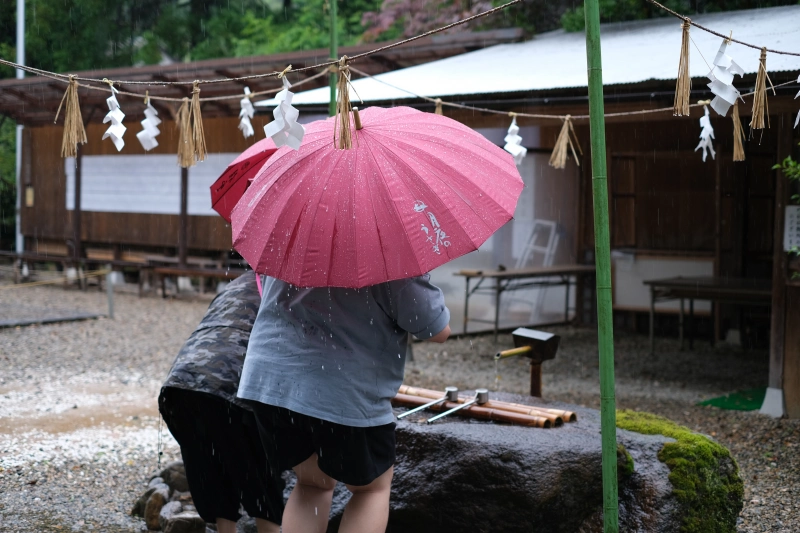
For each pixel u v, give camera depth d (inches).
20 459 210.5
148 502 169.6
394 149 104.2
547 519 134.0
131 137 624.1
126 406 277.4
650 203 427.2
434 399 163.0
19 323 437.4
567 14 536.7
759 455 225.8
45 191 687.7
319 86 496.1
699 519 138.9
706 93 254.5
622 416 161.5
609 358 111.2
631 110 286.7
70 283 625.0
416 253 98.0
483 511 135.6
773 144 396.8
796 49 262.2
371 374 106.9
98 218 651.5
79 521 170.6
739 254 401.1
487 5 641.0
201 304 547.5
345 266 98.6
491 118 323.6
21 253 660.7
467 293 397.1
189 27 871.1
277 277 100.9
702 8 521.0
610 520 112.5
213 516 133.0
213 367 123.8
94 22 860.6
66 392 296.4
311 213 100.2
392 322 108.9
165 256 612.7
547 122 312.7
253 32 832.3
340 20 778.2
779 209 264.2
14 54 850.1
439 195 100.3
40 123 678.5
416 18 689.6
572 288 461.1
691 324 394.9
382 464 109.5
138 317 484.1
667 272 421.4
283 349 107.3
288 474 160.7
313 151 106.1
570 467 134.1
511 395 175.8
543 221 441.7
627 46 351.3
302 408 104.3
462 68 373.4
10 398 282.8
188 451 131.0
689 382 321.7
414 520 142.5
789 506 183.9
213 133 580.7
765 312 394.6
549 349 175.8
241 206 109.7
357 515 110.2
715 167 405.1
